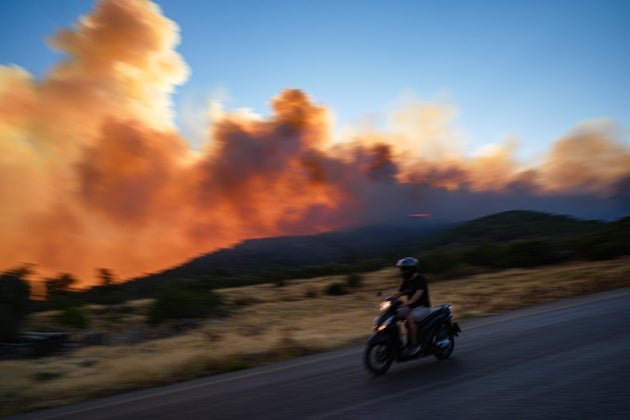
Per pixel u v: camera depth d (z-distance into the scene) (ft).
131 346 57.36
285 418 16.84
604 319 33.27
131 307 127.24
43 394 28.04
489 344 28.68
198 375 31.35
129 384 29.58
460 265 143.64
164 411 20.22
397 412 16.20
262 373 28.45
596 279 70.38
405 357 24.09
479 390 18.08
